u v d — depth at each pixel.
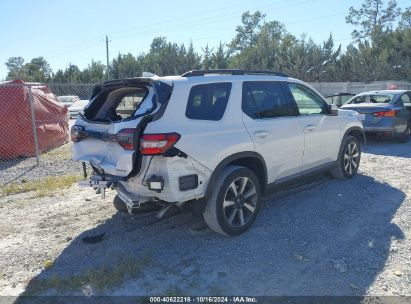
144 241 4.47
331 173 6.68
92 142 4.50
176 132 3.82
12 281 3.73
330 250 4.18
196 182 4.01
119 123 3.89
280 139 5.00
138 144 3.76
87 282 3.64
